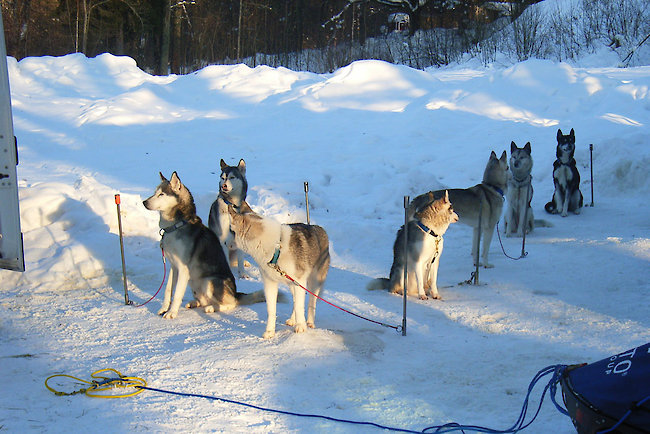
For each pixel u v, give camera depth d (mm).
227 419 4297
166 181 6879
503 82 20344
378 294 7914
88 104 21109
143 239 9625
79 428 4066
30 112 20469
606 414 3316
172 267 7086
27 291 7809
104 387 4754
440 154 16125
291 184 12875
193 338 6117
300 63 42031
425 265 7715
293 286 6090
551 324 6535
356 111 19750
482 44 37469
